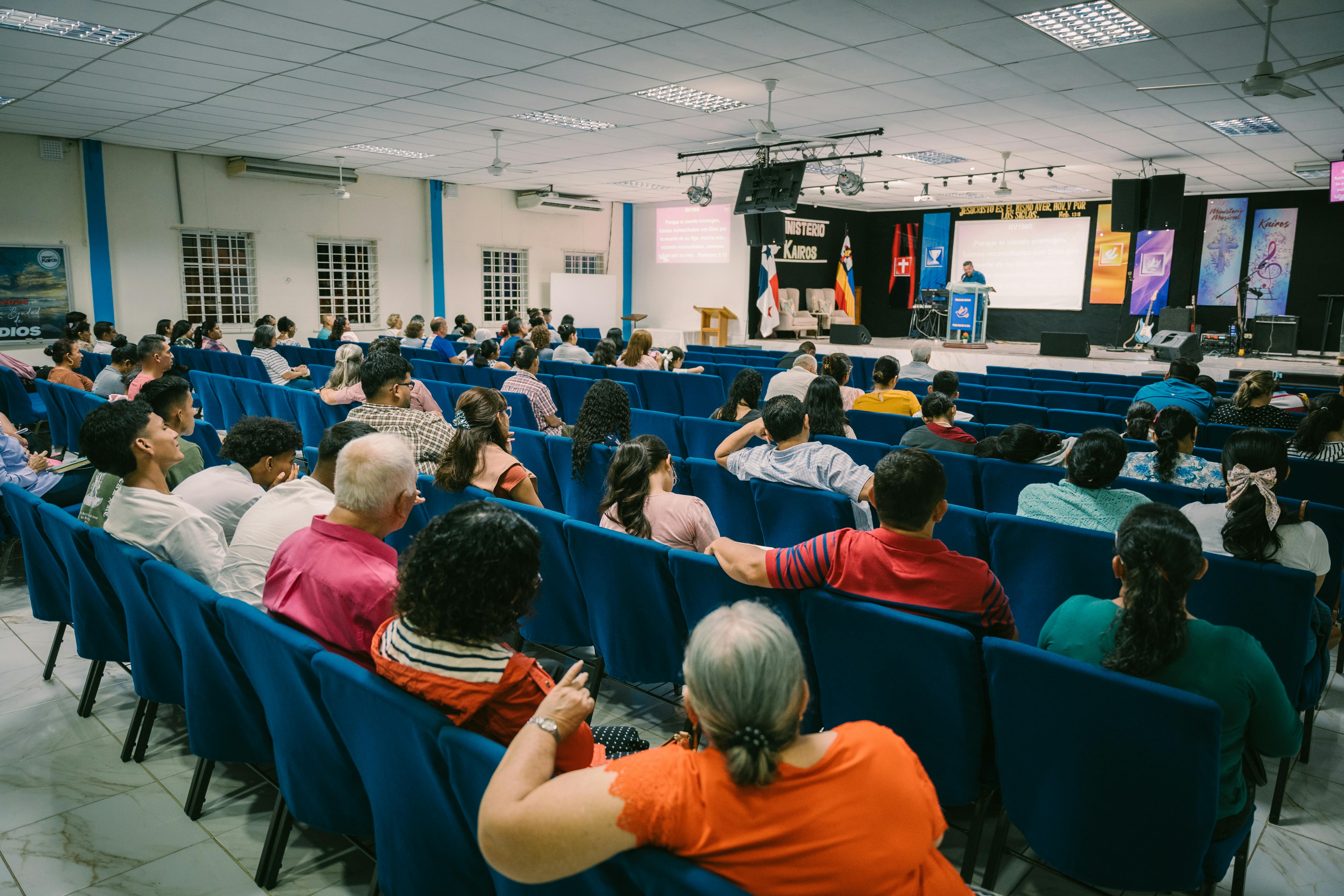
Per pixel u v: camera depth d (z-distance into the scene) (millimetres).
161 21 5586
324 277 12992
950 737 1713
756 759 881
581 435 3551
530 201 15102
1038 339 16750
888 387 5301
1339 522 2717
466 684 1316
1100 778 1479
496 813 944
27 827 2037
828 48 6176
